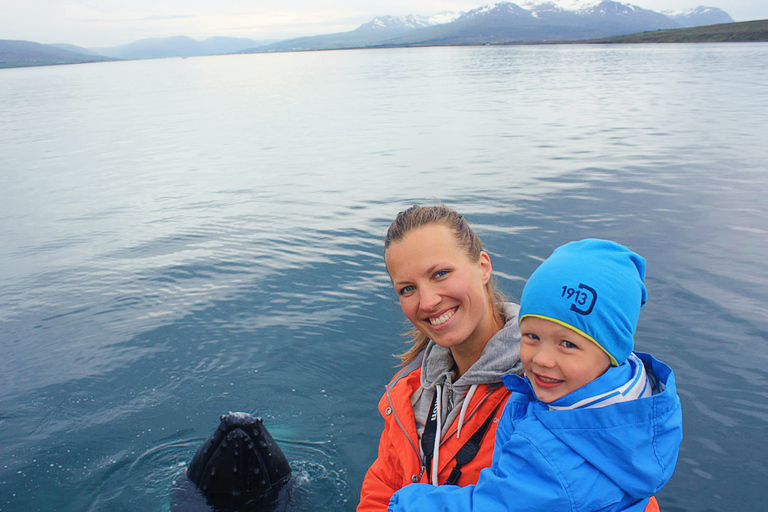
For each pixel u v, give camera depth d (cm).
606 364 196
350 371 556
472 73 4859
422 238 218
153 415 509
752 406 465
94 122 2664
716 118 1908
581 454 188
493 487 192
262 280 754
